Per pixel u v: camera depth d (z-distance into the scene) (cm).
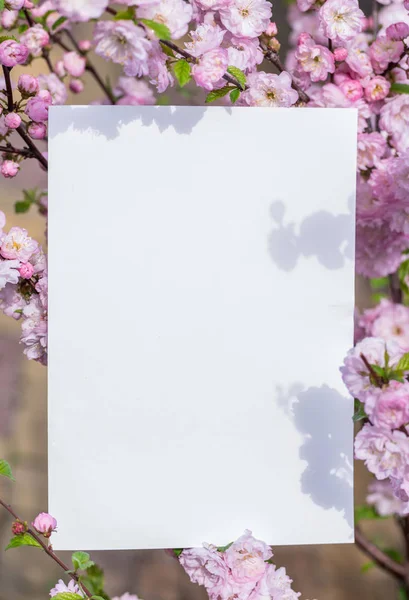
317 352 95
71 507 91
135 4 86
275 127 94
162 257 93
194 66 93
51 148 92
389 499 165
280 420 94
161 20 91
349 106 110
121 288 92
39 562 236
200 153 93
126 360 92
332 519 94
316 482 94
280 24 175
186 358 93
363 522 246
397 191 110
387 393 85
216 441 93
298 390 94
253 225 94
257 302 94
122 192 92
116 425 92
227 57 93
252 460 93
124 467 92
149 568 241
